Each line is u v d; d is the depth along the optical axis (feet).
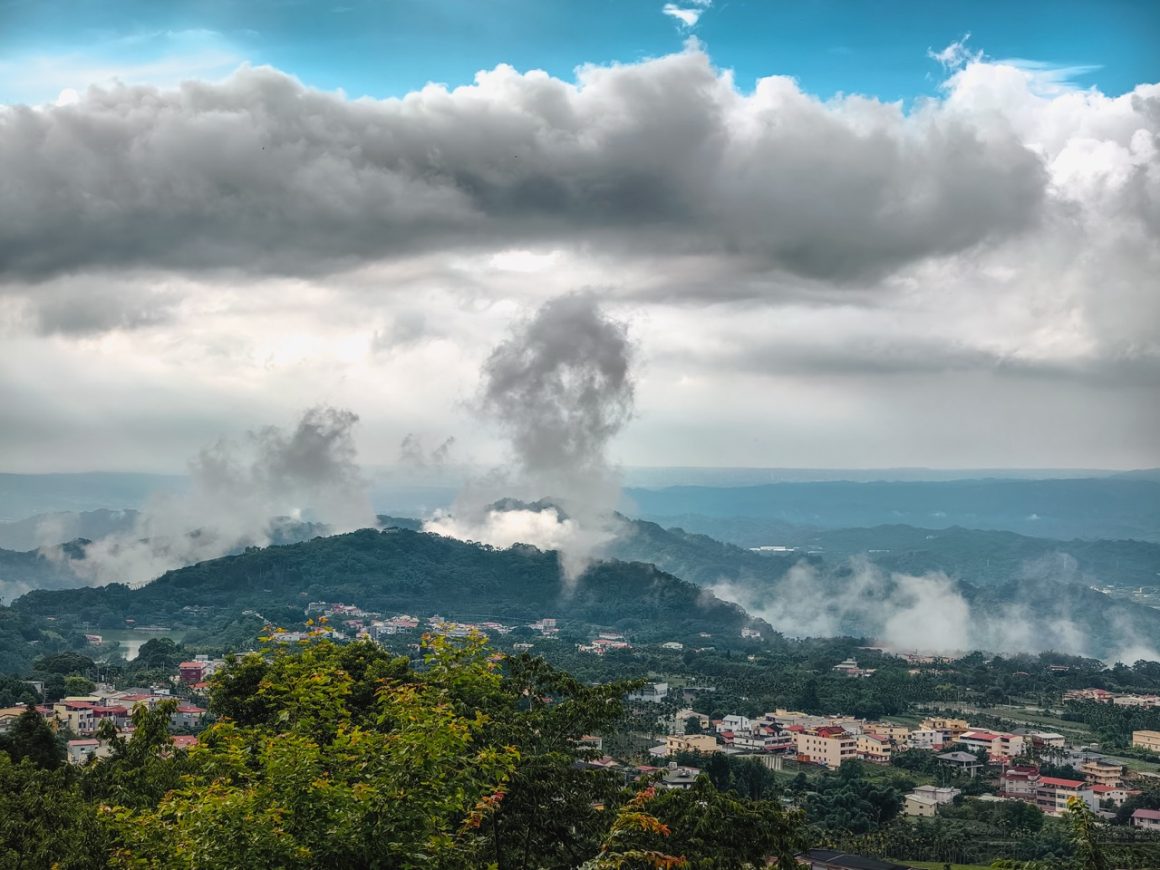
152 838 134.72
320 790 124.47
